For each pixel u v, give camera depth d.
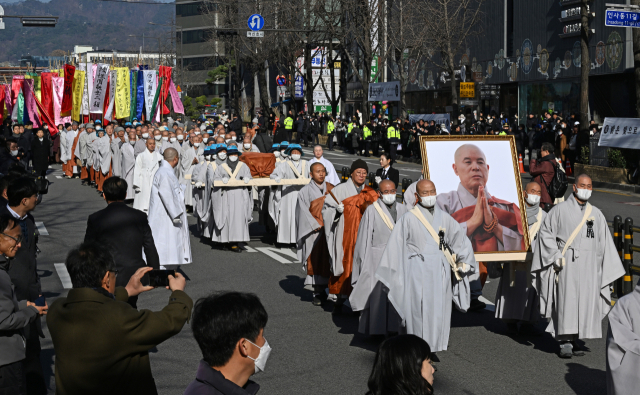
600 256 7.08
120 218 6.66
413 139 31.36
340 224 8.48
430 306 6.67
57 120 31.88
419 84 44.50
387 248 6.67
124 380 3.66
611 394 4.67
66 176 26.97
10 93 32.78
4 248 5.02
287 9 44.56
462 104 39.34
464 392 6.15
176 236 9.61
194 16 106.94
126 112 28.78
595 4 30.05
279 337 7.86
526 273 7.59
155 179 9.58
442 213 6.85
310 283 9.34
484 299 9.76
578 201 7.05
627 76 29.45
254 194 18.33
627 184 22.20
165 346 7.55
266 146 18.66
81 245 3.86
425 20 34.53
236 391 2.86
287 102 68.06
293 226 13.21
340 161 31.50
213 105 93.12
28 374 5.46
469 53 39.84
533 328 8.17
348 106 55.59
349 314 8.87
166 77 29.27
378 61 40.25
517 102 36.56
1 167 13.80
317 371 6.71
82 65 29.95
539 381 6.45
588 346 7.61
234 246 13.27
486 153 7.73
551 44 33.00
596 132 26.22
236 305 2.89
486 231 7.51
